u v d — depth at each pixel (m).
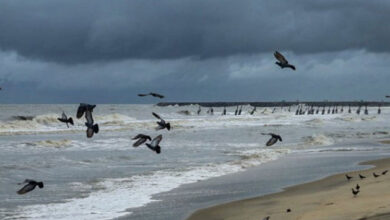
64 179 22.20
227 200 17.59
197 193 19.06
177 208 16.36
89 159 29.52
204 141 44.19
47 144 38.22
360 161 29.38
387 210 12.66
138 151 35.00
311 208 14.80
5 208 16.20
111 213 15.63
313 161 29.69
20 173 23.58
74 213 15.59
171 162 28.80
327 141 43.28
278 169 26.09
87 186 20.50
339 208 13.87
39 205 16.78
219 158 30.98
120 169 25.64
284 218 13.75
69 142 39.97
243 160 29.16
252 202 17.09
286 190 19.47
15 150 34.91
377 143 42.97
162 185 20.83
